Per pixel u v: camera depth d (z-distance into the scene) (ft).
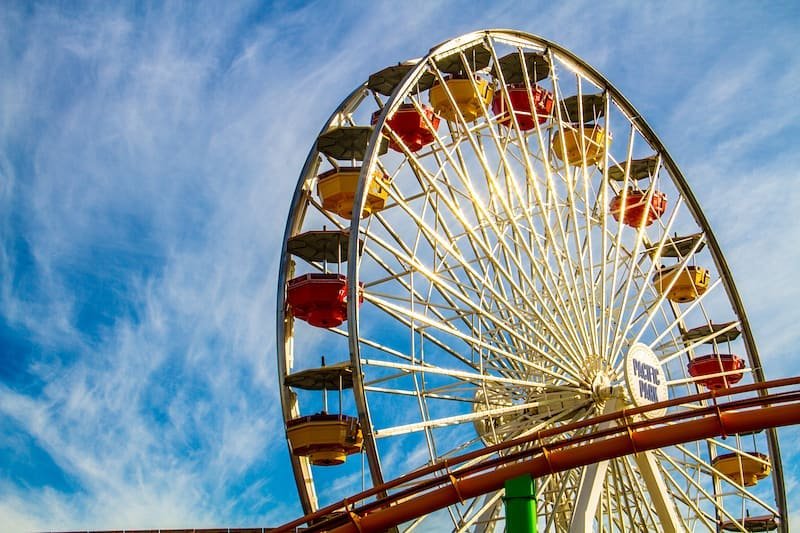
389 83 104.27
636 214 121.19
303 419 94.84
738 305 116.37
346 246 98.94
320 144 101.76
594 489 84.94
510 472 68.69
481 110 104.12
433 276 92.12
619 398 93.76
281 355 98.02
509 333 93.04
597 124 114.73
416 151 104.22
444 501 69.00
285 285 99.86
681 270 110.01
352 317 82.58
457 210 93.30
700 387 120.26
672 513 88.33
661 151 114.21
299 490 96.94
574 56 108.58
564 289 99.86
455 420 87.86
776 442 110.32
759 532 115.03
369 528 69.67
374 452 79.77
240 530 111.55
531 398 98.07
